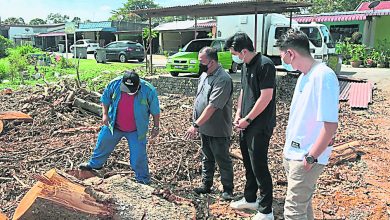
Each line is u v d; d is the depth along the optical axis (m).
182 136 6.75
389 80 14.52
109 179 3.65
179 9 14.54
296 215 2.78
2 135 6.94
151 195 3.33
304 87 2.67
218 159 4.15
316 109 2.59
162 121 8.20
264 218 3.59
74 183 3.17
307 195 2.74
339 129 7.85
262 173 3.57
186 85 13.38
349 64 21.83
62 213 2.76
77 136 6.93
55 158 5.58
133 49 24.66
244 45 3.45
